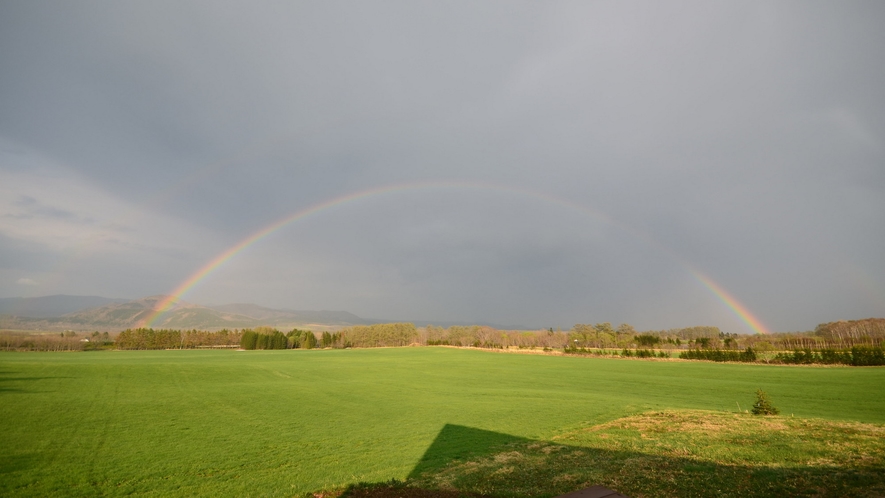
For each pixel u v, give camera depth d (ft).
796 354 253.85
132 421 102.63
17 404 123.95
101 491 55.31
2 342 465.06
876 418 95.81
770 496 36.37
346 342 609.83
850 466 42.37
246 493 53.47
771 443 54.13
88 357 347.36
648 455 53.47
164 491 54.90
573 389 165.07
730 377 199.00
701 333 508.12
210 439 84.12
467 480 50.65
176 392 157.38
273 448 76.74
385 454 70.49
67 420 102.83
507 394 147.33
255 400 138.21
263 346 549.95
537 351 426.92
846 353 241.55
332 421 102.42
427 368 270.67
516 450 66.28
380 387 174.81
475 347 522.88
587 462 53.31
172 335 558.15
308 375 229.66
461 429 88.84
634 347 416.26
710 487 39.37
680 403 123.95
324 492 51.44
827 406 116.67
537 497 42.19
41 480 59.67
